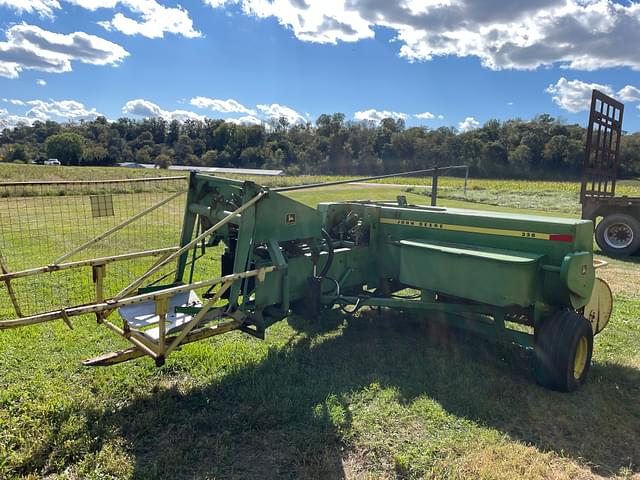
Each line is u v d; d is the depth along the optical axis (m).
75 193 14.59
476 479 2.52
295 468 2.59
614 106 9.69
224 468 2.58
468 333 4.68
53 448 2.67
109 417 2.99
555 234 3.62
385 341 4.50
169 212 13.84
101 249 8.30
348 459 2.69
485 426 3.05
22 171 37.78
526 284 3.46
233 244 4.07
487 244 4.04
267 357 4.04
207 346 4.20
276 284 3.82
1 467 2.50
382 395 3.40
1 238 9.36
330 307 4.29
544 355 3.53
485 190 30.94
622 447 2.89
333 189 27.33
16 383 3.43
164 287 4.08
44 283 6.02
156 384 3.46
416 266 4.09
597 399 3.46
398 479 2.52
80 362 3.79
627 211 10.29
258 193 3.59
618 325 5.19
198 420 2.99
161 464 2.57
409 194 25.02
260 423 2.98
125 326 3.43
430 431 2.97
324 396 3.36
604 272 8.27
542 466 2.64
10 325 2.64
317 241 4.23
